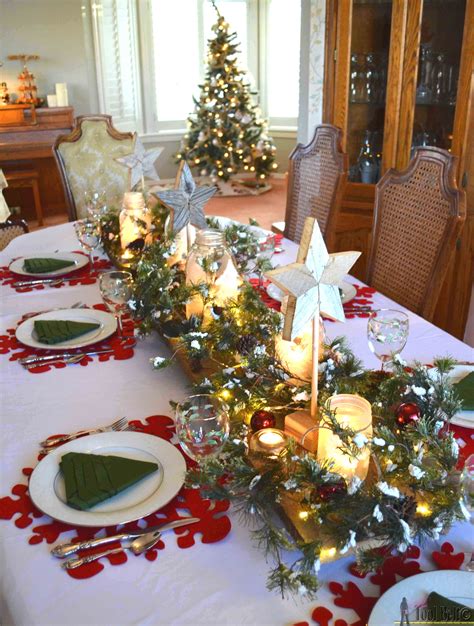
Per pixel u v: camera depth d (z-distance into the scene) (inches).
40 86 247.8
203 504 40.5
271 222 237.9
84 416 50.9
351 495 34.6
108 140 132.9
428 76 120.5
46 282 81.7
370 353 60.8
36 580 35.0
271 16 289.9
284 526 37.9
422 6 117.3
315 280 39.8
